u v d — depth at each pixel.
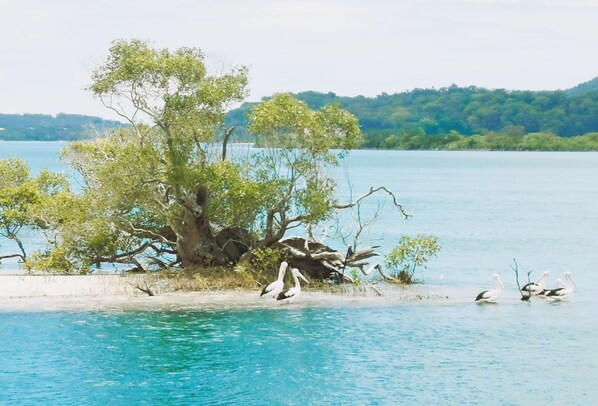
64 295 52.25
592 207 141.88
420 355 40.28
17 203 68.00
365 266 69.38
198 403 33.22
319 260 58.88
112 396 34.09
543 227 106.69
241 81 58.53
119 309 48.81
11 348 40.44
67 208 61.25
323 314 48.50
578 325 46.66
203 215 58.06
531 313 49.84
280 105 57.00
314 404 33.00
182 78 56.38
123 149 57.50
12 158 73.31
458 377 36.81
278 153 57.28
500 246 86.19
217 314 47.94
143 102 56.50
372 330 45.06
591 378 36.84
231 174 56.38
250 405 33.19
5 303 49.91
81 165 64.44
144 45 57.16
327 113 57.66
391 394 34.56
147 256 63.50
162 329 44.38
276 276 57.28
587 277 65.81
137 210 64.81
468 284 60.59
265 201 57.00
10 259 73.94
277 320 46.88
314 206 56.00
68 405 32.91
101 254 60.62
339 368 37.97
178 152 56.56
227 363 38.66
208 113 57.00
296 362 38.97
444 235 95.75
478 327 46.06
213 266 59.06
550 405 33.31
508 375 37.22
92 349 40.47
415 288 58.09
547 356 40.22
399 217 118.75
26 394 34.19
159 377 36.59
